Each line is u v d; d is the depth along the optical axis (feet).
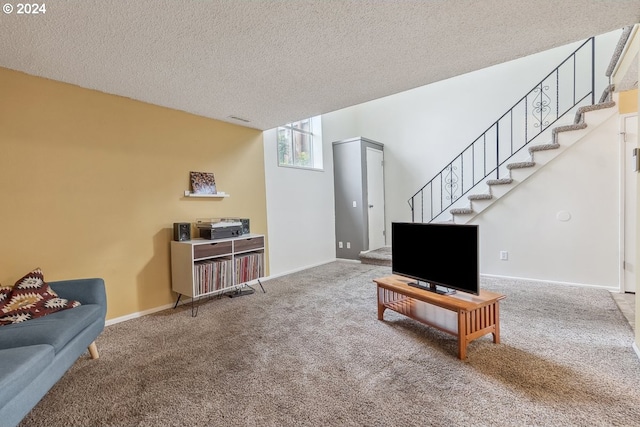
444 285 7.80
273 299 11.44
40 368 4.74
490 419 4.82
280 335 8.26
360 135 20.34
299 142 17.17
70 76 8.16
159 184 10.66
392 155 19.15
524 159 14.85
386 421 4.87
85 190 8.92
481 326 7.04
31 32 6.00
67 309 6.81
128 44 6.57
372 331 8.36
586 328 8.02
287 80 8.80
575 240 11.83
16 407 4.24
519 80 15.03
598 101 12.84
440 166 17.46
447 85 17.08
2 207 7.54
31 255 7.95
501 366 6.35
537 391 5.48
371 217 18.40
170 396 5.71
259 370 6.52
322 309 10.22
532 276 12.71
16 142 7.73
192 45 6.72
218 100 10.29
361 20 6.00
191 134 11.61
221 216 12.64
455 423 4.76
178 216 11.19
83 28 5.91
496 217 13.35
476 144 16.28
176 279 10.64
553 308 9.50
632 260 10.83
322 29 6.28
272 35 6.44
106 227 9.35
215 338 8.18
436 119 17.51
